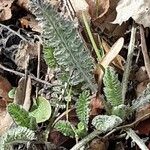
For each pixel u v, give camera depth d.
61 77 0.29
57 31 0.27
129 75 0.30
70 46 0.28
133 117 0.29
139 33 0.32
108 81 0.27
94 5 0.33
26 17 0.34
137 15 0.31
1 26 0.33
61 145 0.29
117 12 0.32
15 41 0.33
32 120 0.28
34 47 0.32
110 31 0.32
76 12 0.32
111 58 0.30
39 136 0.28
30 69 0.32
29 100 0.30
